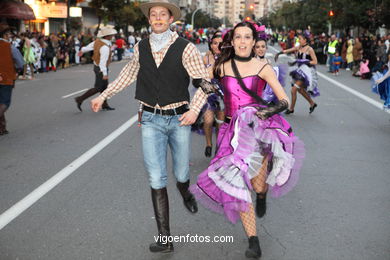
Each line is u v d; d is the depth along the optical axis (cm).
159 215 388
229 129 393
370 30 3067
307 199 525
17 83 1806
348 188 567
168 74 382
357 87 1745
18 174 616
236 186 371
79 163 668
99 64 1111
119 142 804
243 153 376
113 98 1380
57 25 3891
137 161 681
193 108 380
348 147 782
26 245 404
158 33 385
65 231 433
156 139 391
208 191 388
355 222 461
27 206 497
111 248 398
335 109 1209
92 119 1028
